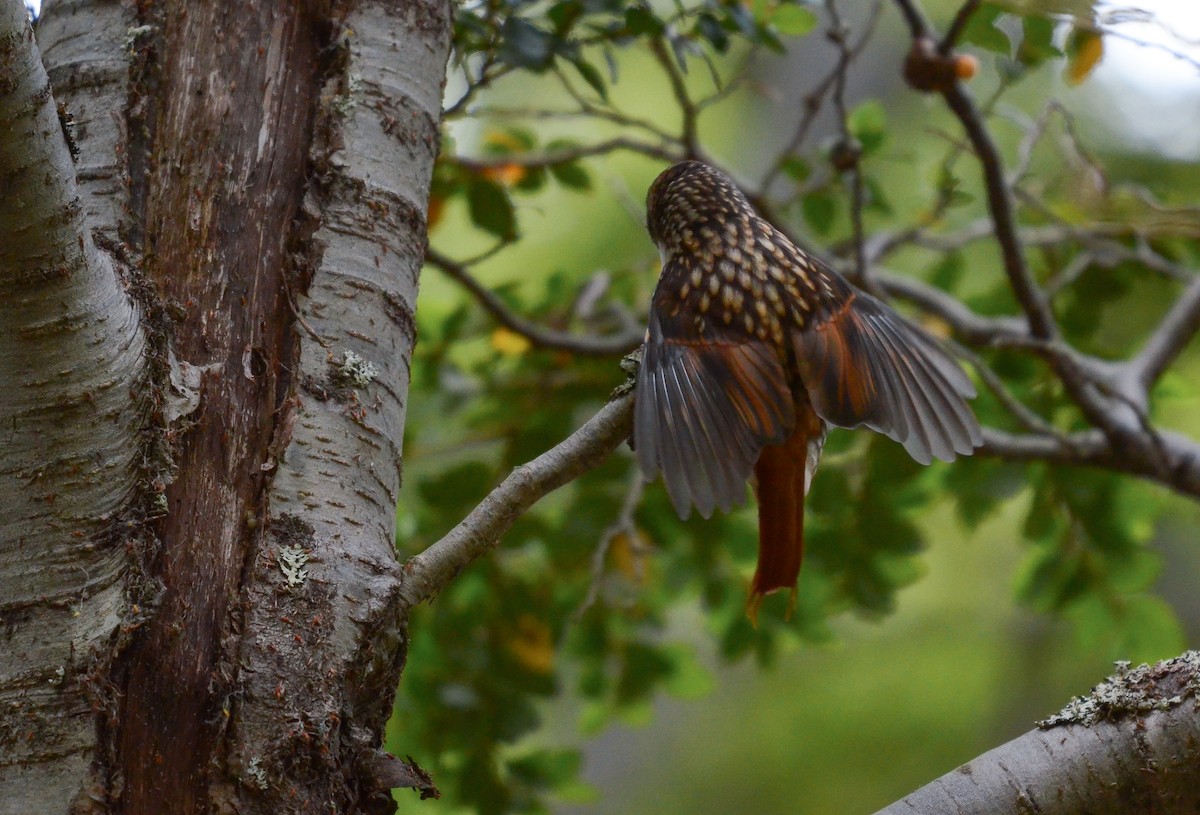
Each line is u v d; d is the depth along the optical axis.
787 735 17.25
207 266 4.31
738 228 5.70
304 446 4.23
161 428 3.97
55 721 3.68
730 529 9.25
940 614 17.75
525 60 6.47
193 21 4.57
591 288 9.86
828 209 9.48
